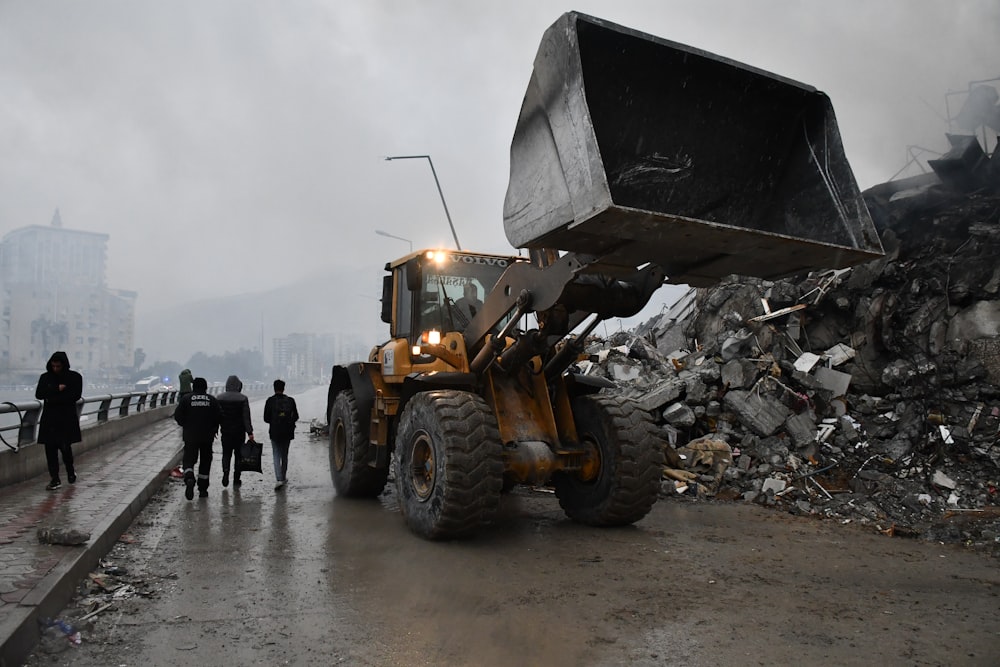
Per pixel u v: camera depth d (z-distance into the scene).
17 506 6.66
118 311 125.12
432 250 7.77
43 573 4.48
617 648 3.86
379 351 8.76
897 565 5.74
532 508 7.99
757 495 8.45
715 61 4.88
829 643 3.95
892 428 9.60
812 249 4.41
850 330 11.27
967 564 5.83
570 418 7.26
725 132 5.18
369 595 4.74
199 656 3.72
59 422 7.68
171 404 22.52
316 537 6.41
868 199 12.83
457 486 5.95
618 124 4.85
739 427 9.83
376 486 8.38
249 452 9.20
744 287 12.59
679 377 10.73
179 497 8.47
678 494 8.61
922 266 11.30
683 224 4.01
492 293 6.45
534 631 4.10
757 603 4.65
